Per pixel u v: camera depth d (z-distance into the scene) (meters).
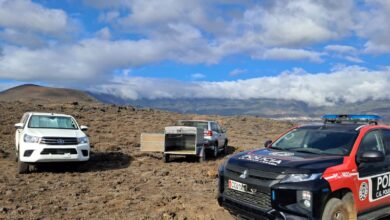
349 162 5.77
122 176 11.11
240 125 40.53
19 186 9.28
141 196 8.52
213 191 9.27
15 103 37.75
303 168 5.36
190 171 12.52
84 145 11.57
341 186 5.47
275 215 5.26
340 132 6.57
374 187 6.16
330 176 5.38
